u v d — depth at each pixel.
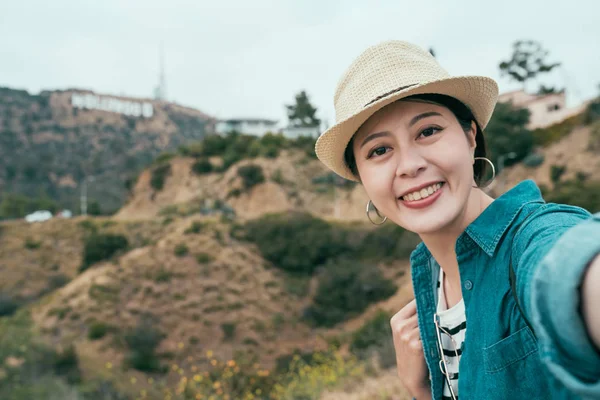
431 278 1.28
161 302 39.03
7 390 14.90
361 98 1.06
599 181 34.75
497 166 46.84
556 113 52.31
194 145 76.69
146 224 59.16
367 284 36.97
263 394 8.48
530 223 0.81
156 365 30.03
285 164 68.62
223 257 44.69
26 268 56.38
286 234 46.78
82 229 64.06
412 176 1.03
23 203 83.88
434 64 1.10
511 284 0.81
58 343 32.81
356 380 7.26
